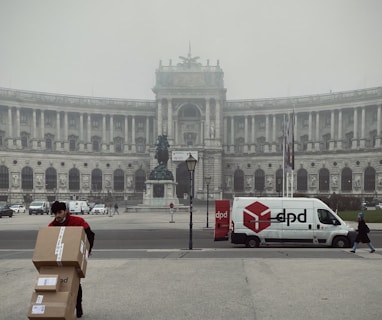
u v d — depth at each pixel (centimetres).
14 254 2541
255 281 1593
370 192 11694
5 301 1336
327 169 12475
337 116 12631
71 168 13025
